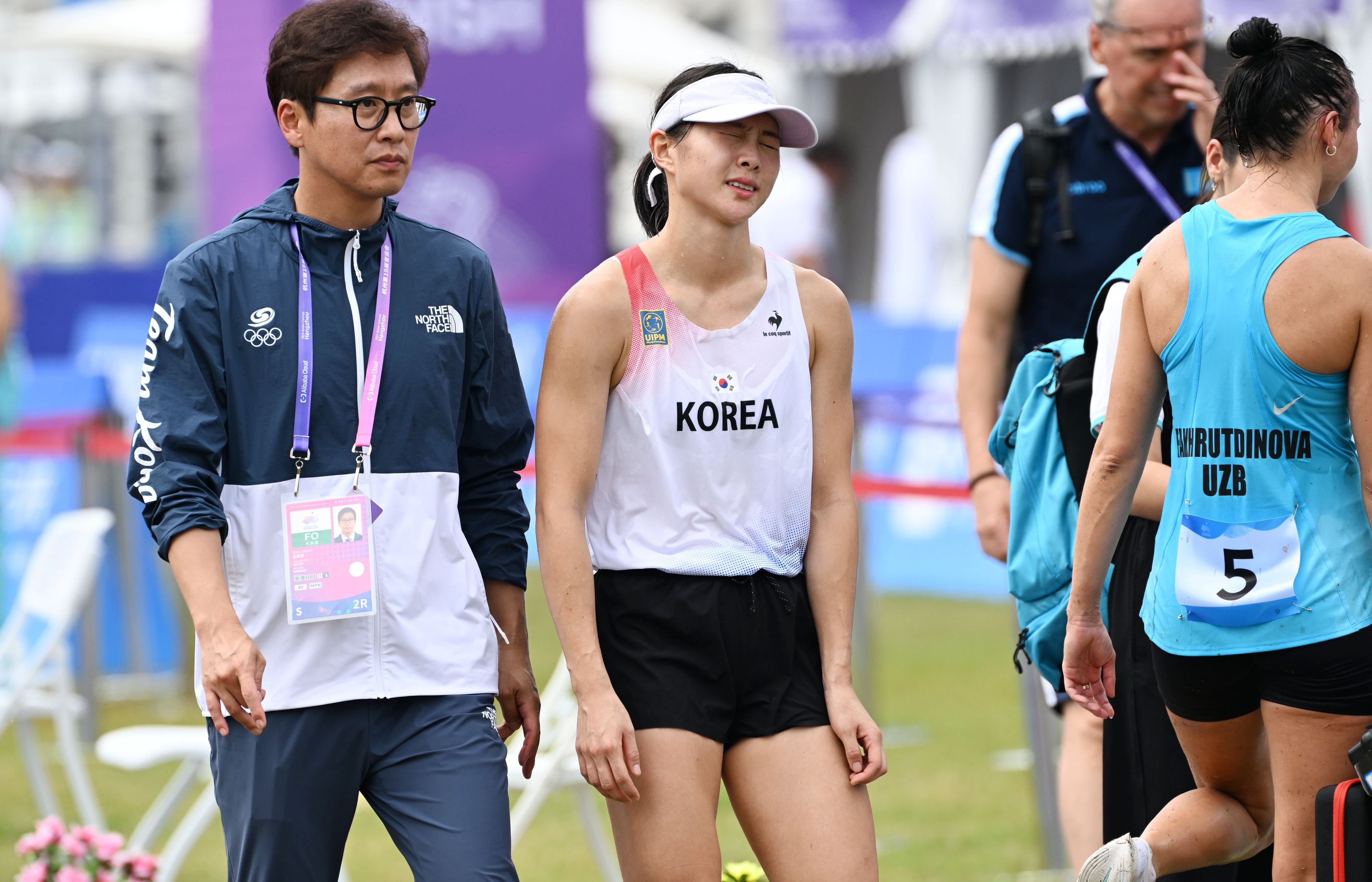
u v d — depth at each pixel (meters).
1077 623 10.67
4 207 28.84
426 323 10.05
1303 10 30.30
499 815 9.76
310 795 9.67
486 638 10.13
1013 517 12.37
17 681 18.16
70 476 29.34
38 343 38.53
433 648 9.84
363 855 18.78
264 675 9.68
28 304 38.59
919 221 40.09
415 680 9.77
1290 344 9.35
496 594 10.62
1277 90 9.59
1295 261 9.35
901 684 27.78
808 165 40.62
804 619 10.45
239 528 9.71
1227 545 9.66
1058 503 12.06
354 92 9.52
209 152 30.03
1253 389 9.51
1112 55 13.20
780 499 10.32
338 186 9.80
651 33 42.00
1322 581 9.45
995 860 17.72
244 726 9.20
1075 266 13.64
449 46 32.19
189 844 15.94
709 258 10.17
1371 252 9.33
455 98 32.34
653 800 9.88
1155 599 10.23
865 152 42.22
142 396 9.57
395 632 9.75
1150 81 13.07
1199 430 9.76
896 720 25.20
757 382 10.23
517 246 32.62
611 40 41.00
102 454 27.59
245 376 9.71
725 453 10.16
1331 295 9.24
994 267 13.94
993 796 20.67
